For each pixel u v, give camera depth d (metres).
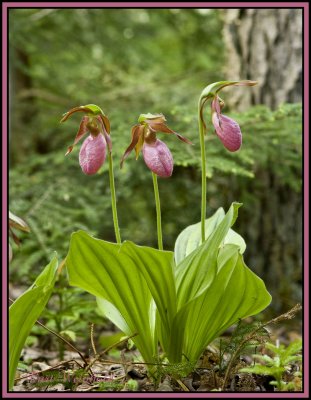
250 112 2.30
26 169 2.58
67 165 2.50
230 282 1.74
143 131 1.72
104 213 2.56
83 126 1.72
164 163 1.71
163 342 1.77
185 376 1.74
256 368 1.68
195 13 3.30
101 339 2.04
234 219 1.75
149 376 1.76
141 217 2.81
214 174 2.49
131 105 2.77
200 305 1.75
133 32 3.41
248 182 2.45
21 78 3.24
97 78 3.22
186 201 2.66
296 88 2.41
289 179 2.34
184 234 1.88
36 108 3.12
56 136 3.01
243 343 1.71
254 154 2.32
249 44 2.46
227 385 1.73
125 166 2.30
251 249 2.45
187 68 3.66
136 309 1.76
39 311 1.71
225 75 2.55
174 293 1.72
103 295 1.76
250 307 1.75
